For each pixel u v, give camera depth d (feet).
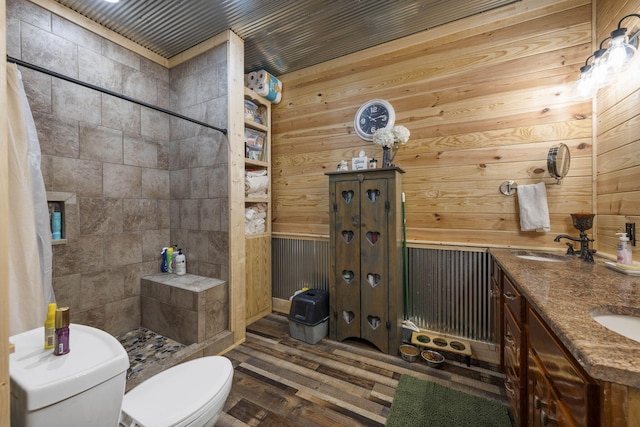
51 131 6.37
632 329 2.77
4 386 2.21
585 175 5.89
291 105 9.72
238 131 7.88
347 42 8.05
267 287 9.71
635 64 4.39
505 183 6.59
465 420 4.86
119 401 2.95
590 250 5.14
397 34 7.68
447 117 7.23
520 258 5.49
